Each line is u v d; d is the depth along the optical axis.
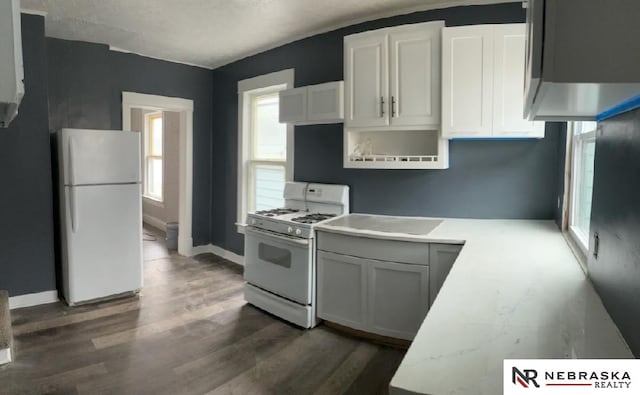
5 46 0.75
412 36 2.88
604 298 1.32
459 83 2.74
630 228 1.07
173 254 5.36
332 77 3.72
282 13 3.32
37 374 2.45
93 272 3.58
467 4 3.01
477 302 1.33
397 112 2.97
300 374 2.48
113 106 4.46
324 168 3.87
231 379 2.42
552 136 2.89
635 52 0.76
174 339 2.93
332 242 2.97
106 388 2.31
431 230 2.75
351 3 3.09
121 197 3.70
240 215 4.83
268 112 4.62
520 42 2.62
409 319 2.68
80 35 3.99
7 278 3.47
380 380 2.42
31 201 3.55
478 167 3.09
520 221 2.98
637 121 1.05
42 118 3.57
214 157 5.32
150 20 3.52
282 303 3.26
